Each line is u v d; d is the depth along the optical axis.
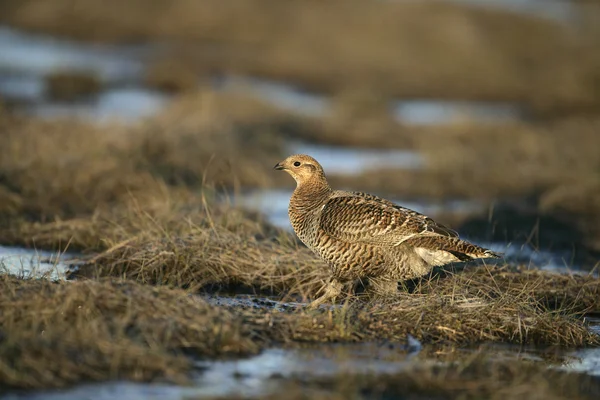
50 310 8.79
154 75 35.53
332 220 10.68
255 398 7.63
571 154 23.31
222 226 12.98
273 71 41.16
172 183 17.39
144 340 8.58
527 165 21.75
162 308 9.03
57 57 41.81
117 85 35.31
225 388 7.85
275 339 9.28
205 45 47.56
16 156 17.09
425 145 25.06
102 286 9.18
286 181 20.39
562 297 11.60
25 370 7.81
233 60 42.59
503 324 9.97
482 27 49.56
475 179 20.53
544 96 40.44
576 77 42.06
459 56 44.41
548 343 9.91
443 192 19.78
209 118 24.19
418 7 50.75
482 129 27.98
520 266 12.50
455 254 10.48
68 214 14.86
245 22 50.25
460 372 8.59
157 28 50.56
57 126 20.73
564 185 19.03
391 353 9.12
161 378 8.02
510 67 44.41
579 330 10.05
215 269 11.62
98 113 27.39
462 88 40.91
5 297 8.91
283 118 26.94
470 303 10.20
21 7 52.47
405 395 7.93
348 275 10.84
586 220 17.14
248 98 28.00
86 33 49.62
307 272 11.73
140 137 19.36
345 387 7.98
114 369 8.03
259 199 17.05
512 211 17.31
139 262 11.62
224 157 19.12
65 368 7.94
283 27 49.62
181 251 11.67
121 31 49.78
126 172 16.47
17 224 13.88
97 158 17.03
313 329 9.47
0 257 12.07
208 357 8.65
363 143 26.62
